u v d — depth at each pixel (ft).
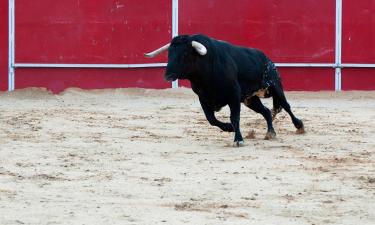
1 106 84.94
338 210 41.78
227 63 59.36
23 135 64.95
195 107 86.22
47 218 39.29
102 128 70.03
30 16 97.50
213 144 61.82
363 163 54.39
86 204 42.34
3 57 97.66
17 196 43.96
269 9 99.81
